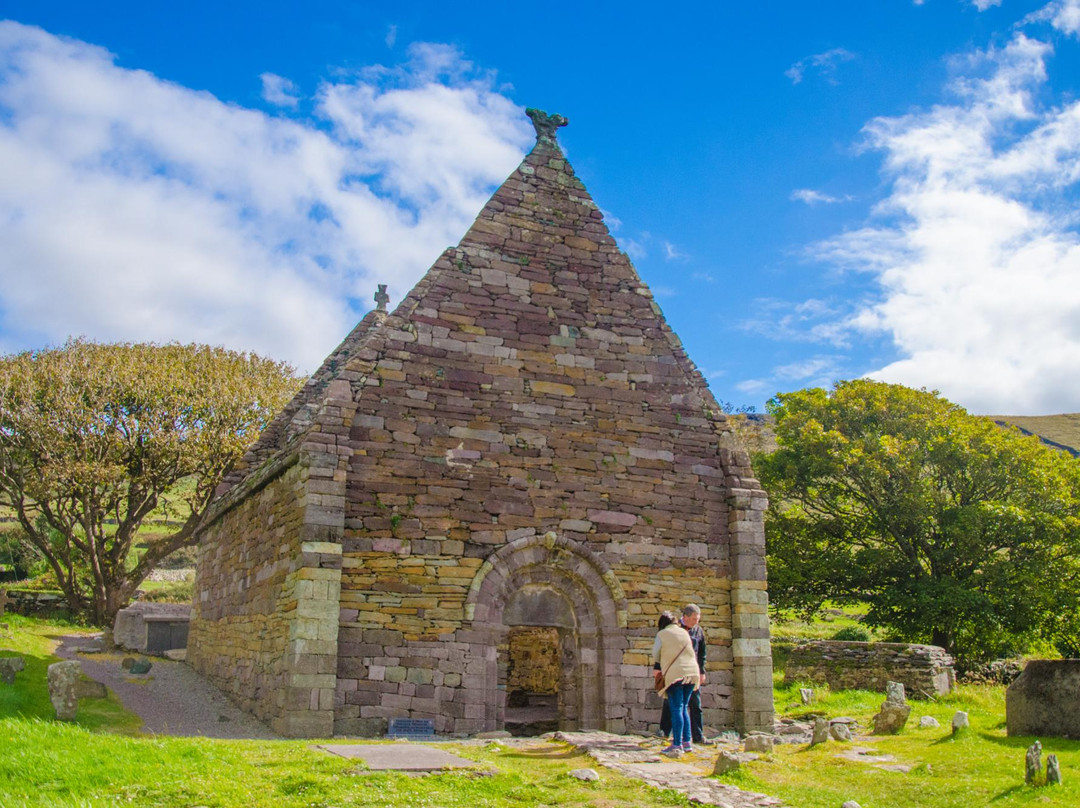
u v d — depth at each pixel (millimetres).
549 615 16266
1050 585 30328
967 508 30859
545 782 9719
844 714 18328
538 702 24094
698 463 17875
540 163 18719
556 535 16297
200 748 10188
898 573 32500
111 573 35062
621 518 16953
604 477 17047
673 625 12523
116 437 34250
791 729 16812
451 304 16859
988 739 12352
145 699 18141
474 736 14297
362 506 15211
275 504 17125
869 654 22844
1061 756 10766
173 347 38719
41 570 41344
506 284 17406
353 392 15648
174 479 36000
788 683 24656
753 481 18031
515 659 24500
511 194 18172
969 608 29594
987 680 25688
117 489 34688
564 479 16719
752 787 10102
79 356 35531
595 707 16047
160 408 35219
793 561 32844
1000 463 32781
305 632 14148
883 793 10078
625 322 18094
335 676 14273
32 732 10336
